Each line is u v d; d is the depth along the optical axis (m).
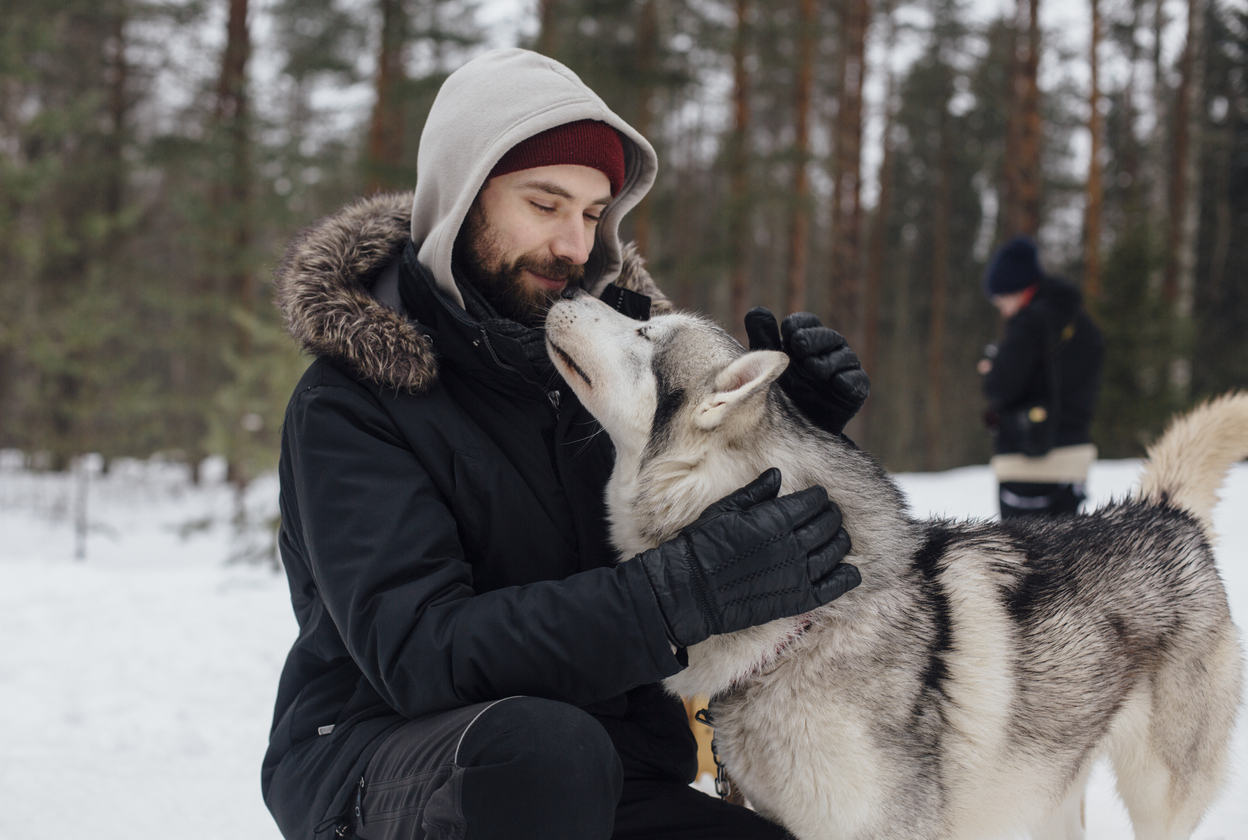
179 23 15.73
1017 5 17.45
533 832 1.42
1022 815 2.18
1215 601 2.49
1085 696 2.17
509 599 1.55
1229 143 19.45
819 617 1.88
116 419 11.20
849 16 17.95
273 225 14.04
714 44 14.62
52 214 13.73
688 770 2.01
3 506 12.95
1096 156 17.70
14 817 2.81
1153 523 2.53
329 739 1.70
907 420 26.83
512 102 1.89
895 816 1.88
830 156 17.09
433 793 1.44
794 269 15.34
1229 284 21.41
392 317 1.77
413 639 1.53
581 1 13.53
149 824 2.78
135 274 16.06
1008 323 5.25
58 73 16.59
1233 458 2.74
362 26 14.16
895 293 28.95
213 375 15.27
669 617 1.53
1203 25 18.97
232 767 3.31
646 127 14.43
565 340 2.06
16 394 14.62
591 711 1.81
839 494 1.97
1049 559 2.28
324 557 1.62
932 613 2.03
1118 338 14.61
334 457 1.67
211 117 14.76
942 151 26.22
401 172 12.52
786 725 1.90
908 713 1.90
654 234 18.55
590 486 2.14
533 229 2.01
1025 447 5.07
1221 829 2.72
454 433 1.77
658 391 2.08
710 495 1.99
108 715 3.93
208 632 5.37
